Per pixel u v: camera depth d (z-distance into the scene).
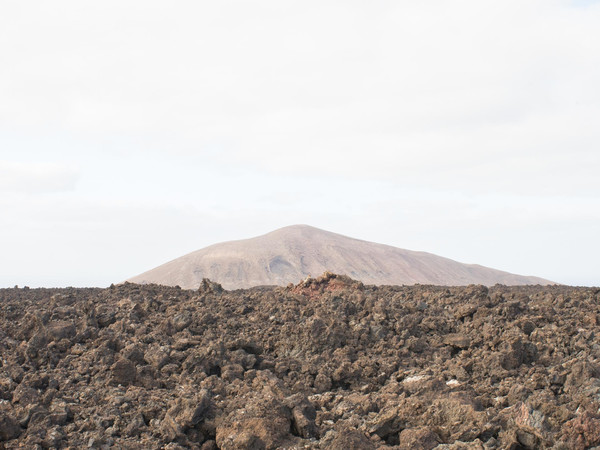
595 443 12.85
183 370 17.70
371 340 22.16
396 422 14.26
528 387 16.97
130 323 21.83
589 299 29.44
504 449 13.07
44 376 15.91
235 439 13.12
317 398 16.61
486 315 24.44
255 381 16.84
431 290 33.72
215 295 29.92
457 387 16.95
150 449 12.86
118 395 15.24
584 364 16.92
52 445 12.60
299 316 23.94
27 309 23.56
